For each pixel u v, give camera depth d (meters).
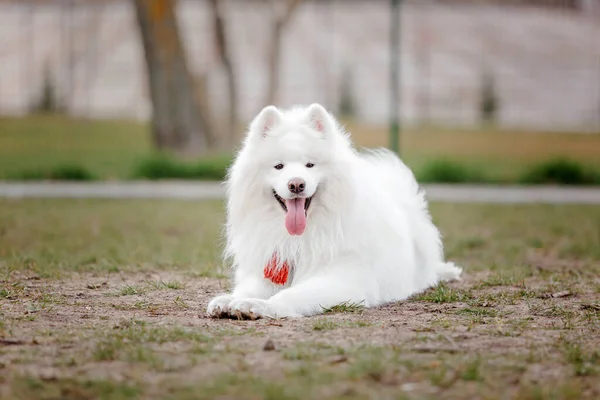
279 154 8.24
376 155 10.81
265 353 6.26
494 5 60.66
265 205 8.42
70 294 9.22
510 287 10.11
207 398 5.19
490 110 51.09
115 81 52.81
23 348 6.45
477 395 5.33
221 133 34.94
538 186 28.03
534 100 52.66
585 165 32.31
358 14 58.75
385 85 53.06
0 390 5.39
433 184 28.52
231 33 53.06
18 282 10.01
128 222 17.47
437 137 42.81
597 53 56.97
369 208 8.71
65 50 54.78
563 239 15.43
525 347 6.56
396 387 5.47
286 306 7.86
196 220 17.94
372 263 8.64
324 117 8.33
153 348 6.40
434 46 56.75
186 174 29.30
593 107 52.34
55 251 12.91
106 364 5.98
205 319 7.74
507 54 56.75
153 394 5.29
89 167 31.45
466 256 13.48
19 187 25.69
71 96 50.84
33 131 43.31
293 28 56.03
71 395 5.29
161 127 32.78
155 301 8.84
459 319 7.84
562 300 9.11
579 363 6.04
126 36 55.75
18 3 57.00
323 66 53.22
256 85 50.00
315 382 5.50
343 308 8.09
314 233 8.38
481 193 25.05
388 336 6.89
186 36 52.12
